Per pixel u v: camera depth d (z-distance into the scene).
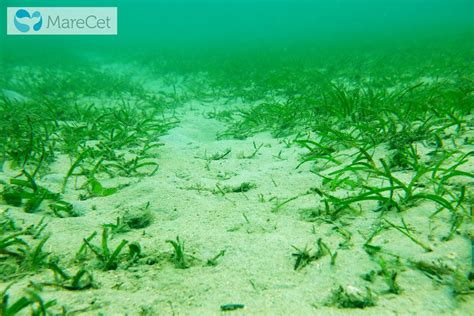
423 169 2.19
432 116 3.63
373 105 4.36
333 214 2.18
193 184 2.93
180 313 1.47
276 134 4.44
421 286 1.51
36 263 1.79
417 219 2.00
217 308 1.49
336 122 4.22
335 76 8.76
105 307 1.51
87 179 3.06
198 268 1.79
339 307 1.45
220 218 2.29
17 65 14.02
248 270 1.74
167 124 4.96
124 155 3.77
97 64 15.89
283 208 2.37
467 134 3.18
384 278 1.59
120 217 2.36
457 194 2.19
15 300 1.54
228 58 14.48
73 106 6.56
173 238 2.07
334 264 1.72
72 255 1.91
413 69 8.86
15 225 2.21
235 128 5.01
